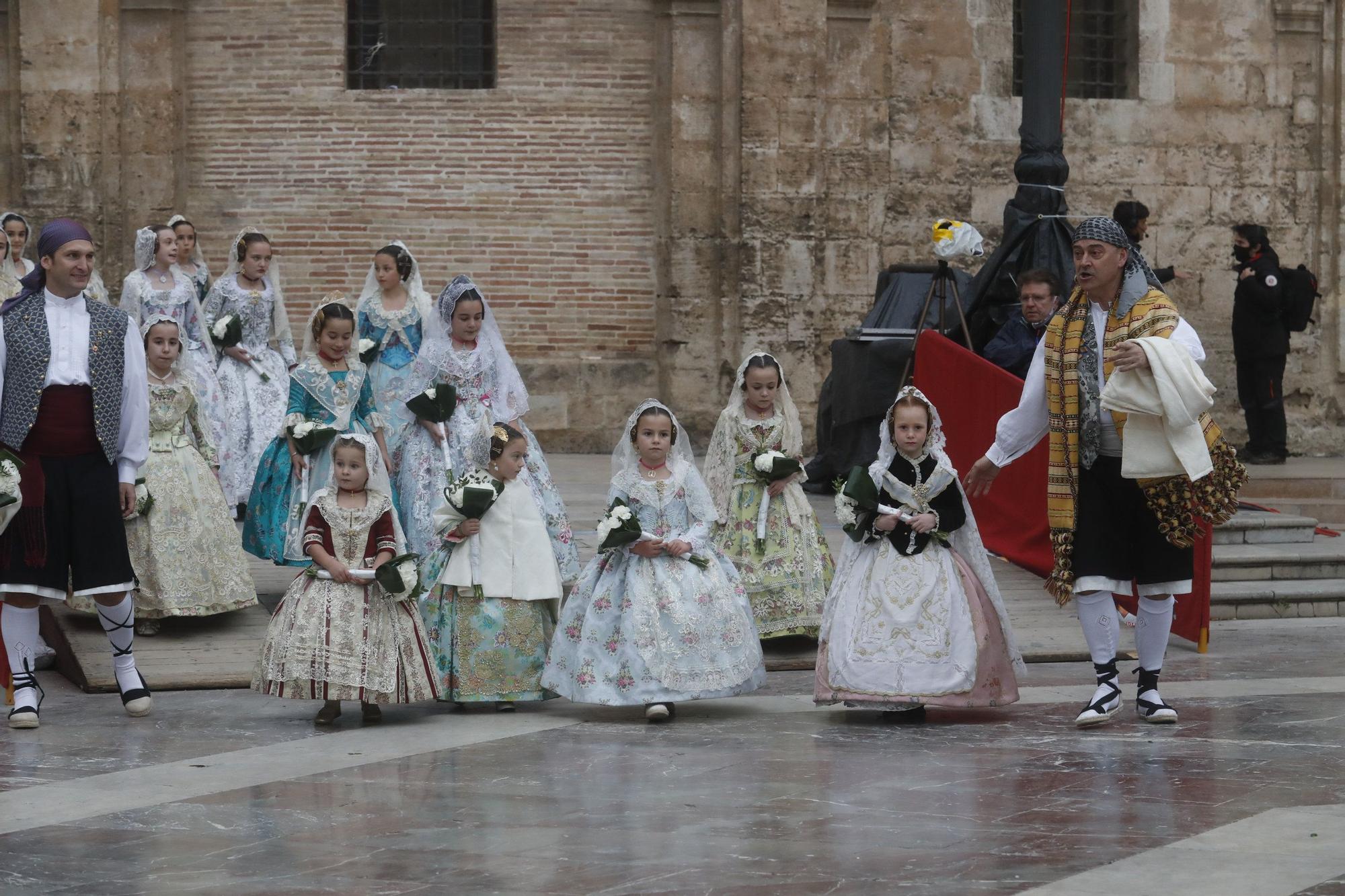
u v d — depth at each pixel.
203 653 10.29
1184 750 7.75
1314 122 23.28
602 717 8.84
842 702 8.75
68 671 10.16
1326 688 9.54
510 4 21.16
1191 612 11.04
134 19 20.59
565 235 21.33
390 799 6.87
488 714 8.98
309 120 20.98
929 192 22.19
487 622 8.97
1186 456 8.09
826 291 21.64
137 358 8.95
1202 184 23.06
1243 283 20.33
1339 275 23.25
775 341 21.33
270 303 14.71
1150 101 22.88
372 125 21.05
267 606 11.45
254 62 20.95
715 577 8.88
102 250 20.50
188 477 10.74
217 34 20.92
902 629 8.63
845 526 8.88
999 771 7.31
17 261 14.28
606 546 8.63
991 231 22.38
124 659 8.97
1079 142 22.72
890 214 22.09
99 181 20.42
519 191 21.25
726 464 10.55
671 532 8.92
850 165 21.64
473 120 21.16
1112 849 5.91
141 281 14.11
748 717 8.81
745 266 21.22
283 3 20.92
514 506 9.16
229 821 6.49
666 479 8.98
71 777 7.36
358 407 11.38
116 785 7.16
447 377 11.18
